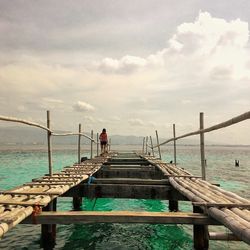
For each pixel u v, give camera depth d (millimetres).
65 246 7828
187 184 8633
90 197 9133
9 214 4914
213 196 6648
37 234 8578
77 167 13125
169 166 14359
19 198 6238
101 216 5488
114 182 10016
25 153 68312
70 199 14055
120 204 13320
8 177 23172
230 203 5645
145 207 12805
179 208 12523
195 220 5461
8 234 8562
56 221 5461
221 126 7840
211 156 70250
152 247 7801
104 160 17406
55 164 35938
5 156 53781
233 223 4418
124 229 9305
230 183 21234
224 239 5598
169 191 8938
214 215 5188
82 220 5477
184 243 8078
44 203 5652
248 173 28062
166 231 9133
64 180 8742
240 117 6441
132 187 9023
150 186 8977
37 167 31734
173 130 15727
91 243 8078
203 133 9852
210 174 26984
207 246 6797
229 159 56562
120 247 7793
